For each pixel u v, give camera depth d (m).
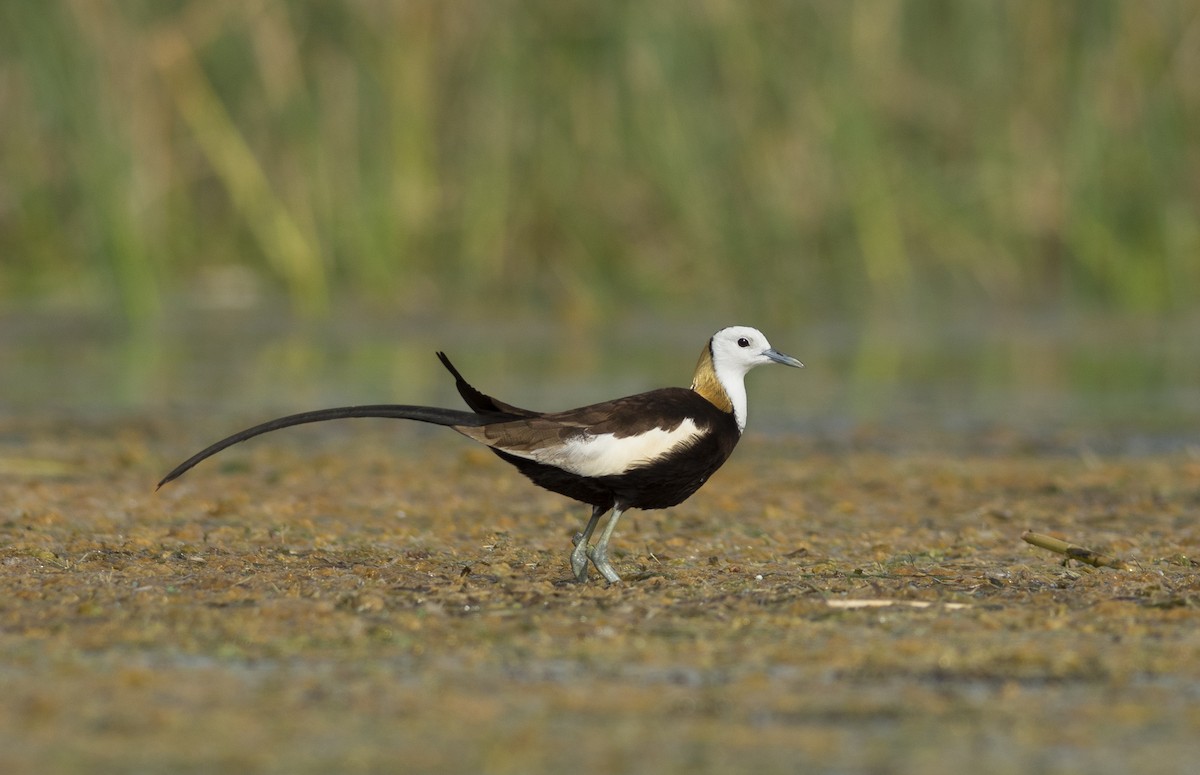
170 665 7.85
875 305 26.03
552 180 25.56
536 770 6.51
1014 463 15.14
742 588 9.66
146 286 23.95
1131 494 13.70
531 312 25.14
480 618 8.77
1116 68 26.50
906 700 7.40
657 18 25.09
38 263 24.97
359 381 19.12
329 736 6.86
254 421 16.80
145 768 6.50
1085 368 21.06
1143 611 9.02
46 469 14.08
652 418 9.96
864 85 26.02
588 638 8.38
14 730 6.90
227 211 26.11
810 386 19.69
